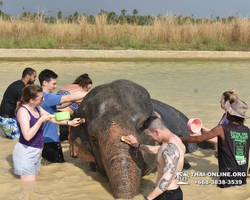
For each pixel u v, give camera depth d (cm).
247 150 480
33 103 496
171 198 398
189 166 562
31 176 504
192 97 1011
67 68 1575
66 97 560
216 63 1820
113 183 407
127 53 2008
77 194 455
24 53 1948
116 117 435
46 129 579
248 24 2433
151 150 416
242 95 1046
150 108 486
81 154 497
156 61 1875
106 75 1391
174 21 2459
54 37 2317
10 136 709
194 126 523
